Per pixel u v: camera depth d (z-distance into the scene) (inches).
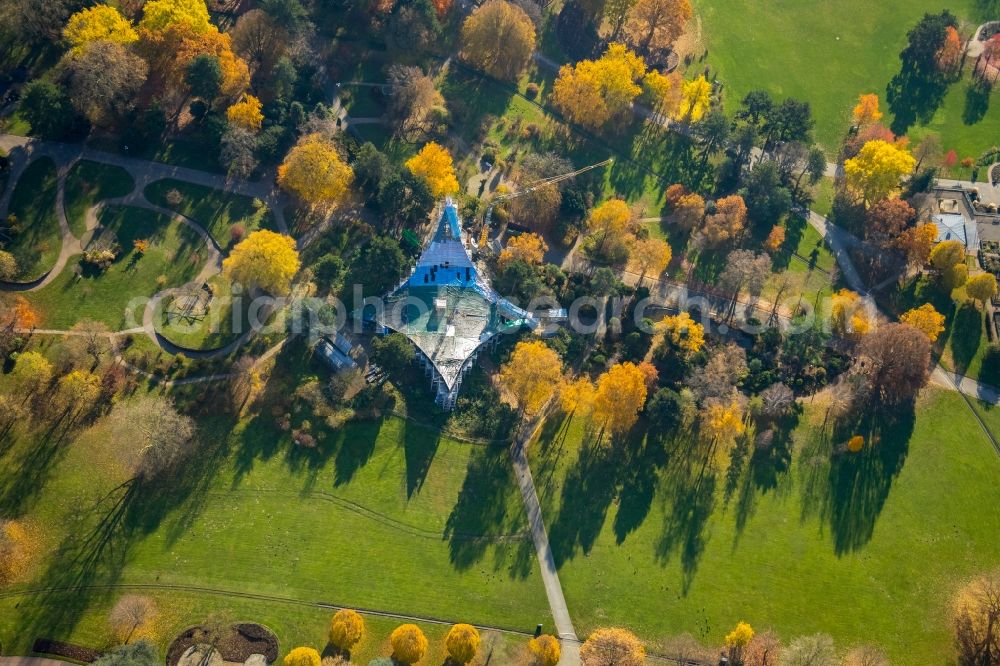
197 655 7386.8
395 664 7445.9
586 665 7514.8
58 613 7455.7
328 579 7815.0
